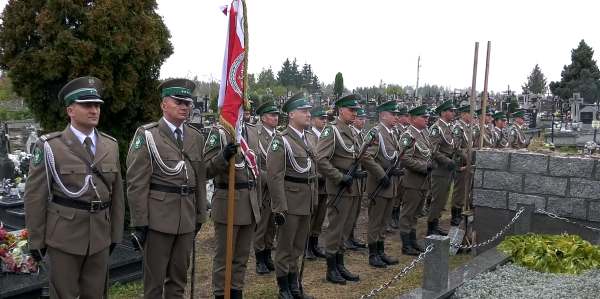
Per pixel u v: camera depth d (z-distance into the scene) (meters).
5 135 12.11
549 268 5.79
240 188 4.95
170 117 4.41
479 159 7.20
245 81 4.21
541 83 54.81
